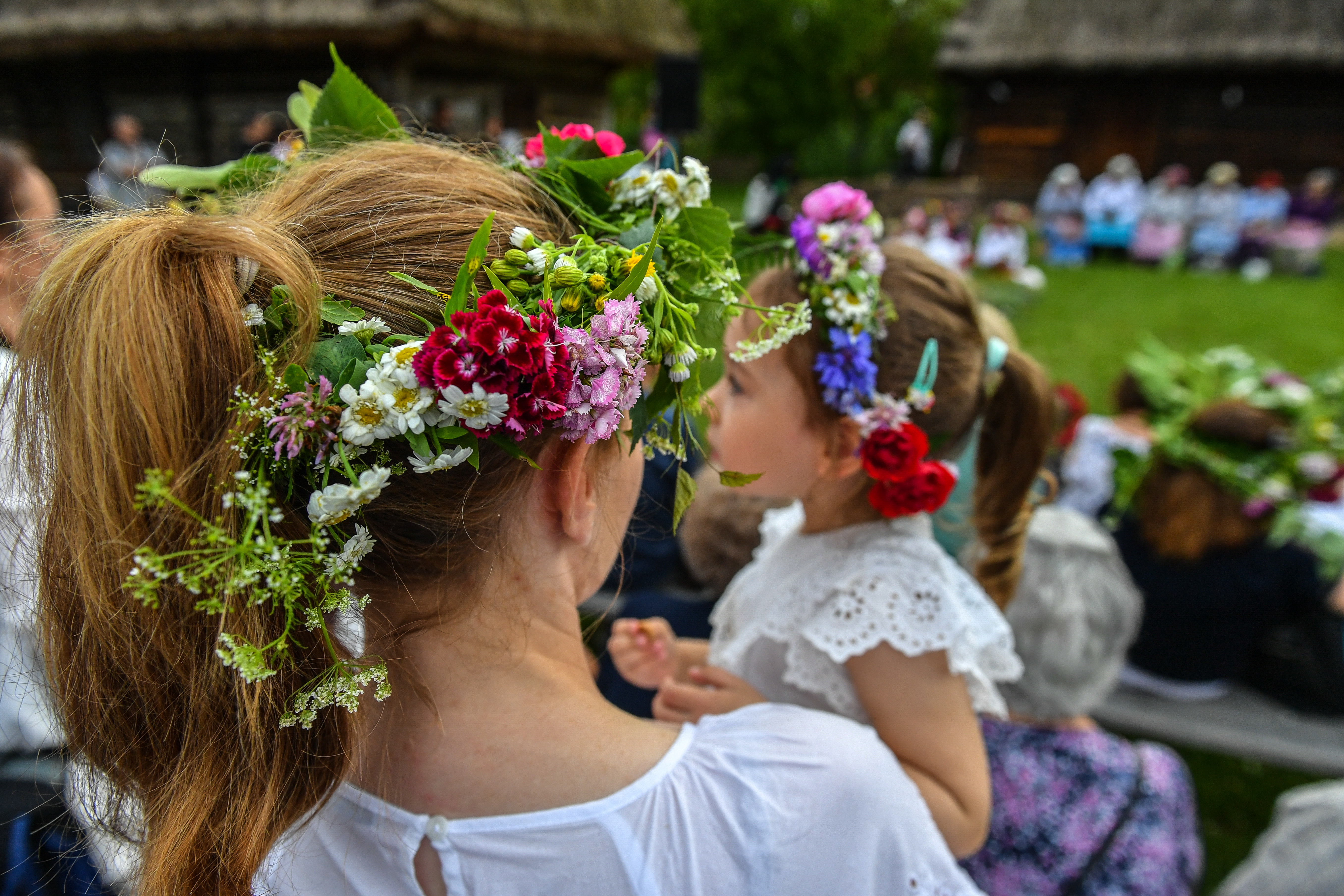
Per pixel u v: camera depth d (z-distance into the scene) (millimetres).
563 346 583
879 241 1170
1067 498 3125
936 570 1045
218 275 551
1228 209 11133
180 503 509
